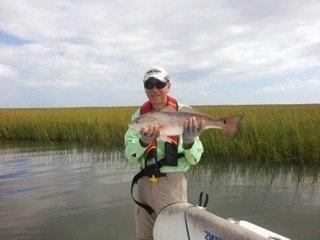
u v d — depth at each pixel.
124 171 6.10
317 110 13.05
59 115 12.80
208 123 1.96
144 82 2.08
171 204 2.01
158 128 1.95
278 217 3.72
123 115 11.16
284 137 6.71
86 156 7.81
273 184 5.12
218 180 5.40
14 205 4.20
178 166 2.04
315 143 6.34
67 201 4.34
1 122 11.93
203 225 1.79
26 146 9.67
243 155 6.75
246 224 2.44
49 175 5.87
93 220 3.67
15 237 3.27
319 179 5.40
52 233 3.35
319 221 3.58
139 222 2.22
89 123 10.45
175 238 1.90
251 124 7.36
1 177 5.75
